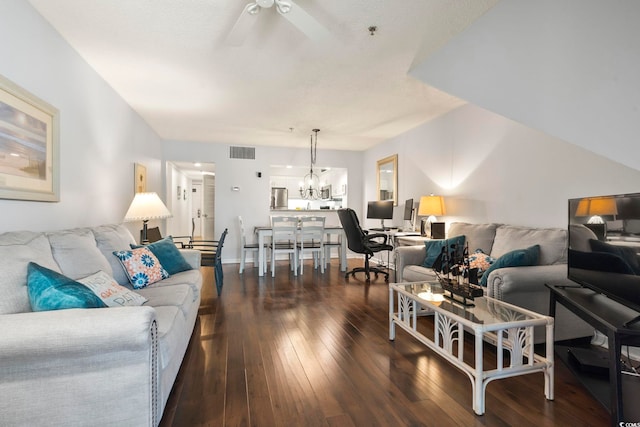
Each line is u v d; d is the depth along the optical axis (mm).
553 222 2826
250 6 1666
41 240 1701
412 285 2469
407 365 2057
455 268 2191
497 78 2051
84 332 1105
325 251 5805
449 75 2459
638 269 1514
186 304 2090
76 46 2477
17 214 1871
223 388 1773
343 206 7301
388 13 2086
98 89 2967
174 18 2123
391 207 5191
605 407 1503
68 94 2432
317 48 2533
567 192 2709
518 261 2381
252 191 6270
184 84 3238
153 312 1250
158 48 2518
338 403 1644
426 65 2723
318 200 8742
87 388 1178
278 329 2656
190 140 5887
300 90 3408
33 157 1969
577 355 1949
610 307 1730
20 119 1847
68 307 1264
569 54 1640
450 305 1987
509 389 1793
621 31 1419
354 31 2291
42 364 1137
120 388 1201
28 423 1144
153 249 2826
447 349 1857
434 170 4473
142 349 1208
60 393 1160
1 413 1126
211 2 1958
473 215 3768
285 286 4176
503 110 2016
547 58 1749
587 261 1933
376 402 1655
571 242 2117
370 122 4656
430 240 3639
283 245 5520
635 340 1392
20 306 1273
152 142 5055
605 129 1487
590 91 1544
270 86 3293
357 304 3383
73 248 1899
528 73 1855
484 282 2512
